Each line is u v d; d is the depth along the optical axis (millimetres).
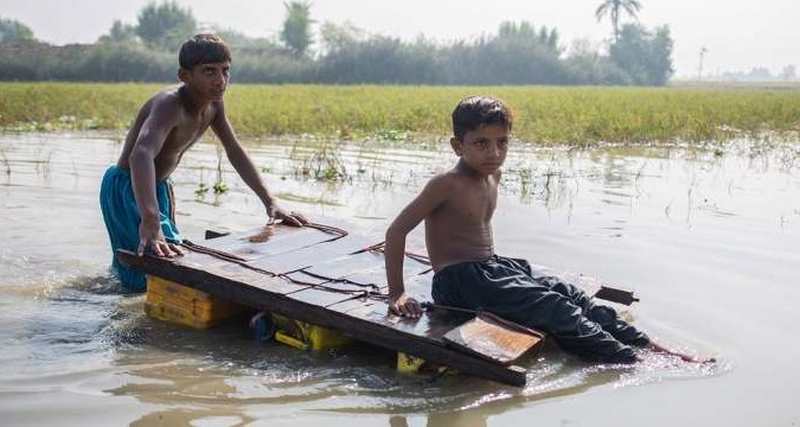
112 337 4215
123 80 47531
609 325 4137
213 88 5020
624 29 78562
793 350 4098
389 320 3783
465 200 4051
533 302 3951
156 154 4895
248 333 4324
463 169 4082
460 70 59000
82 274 5387
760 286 5141
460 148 4047
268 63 52656
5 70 45500
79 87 29234
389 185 8758
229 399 3449
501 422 3268
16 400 3385
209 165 10195
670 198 8133
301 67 53312
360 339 3809
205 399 3443
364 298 4039
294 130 14648
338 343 4113
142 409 3324
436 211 4094
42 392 3477
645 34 78625
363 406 3402
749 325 4449
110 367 3793
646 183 9133
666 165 10773
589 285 4543
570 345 3973
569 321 3936
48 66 46562
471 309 4016
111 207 5242
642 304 4781
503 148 4008
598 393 3572
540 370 3834
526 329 3773
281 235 5086
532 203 7777
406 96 25250
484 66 60531
